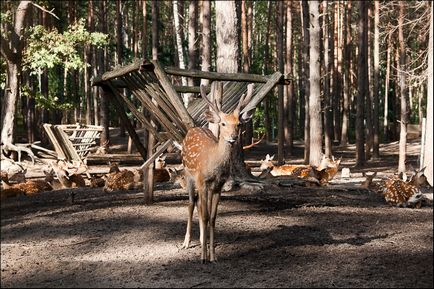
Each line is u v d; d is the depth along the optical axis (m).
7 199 10.99
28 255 7.15
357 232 8.32
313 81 19.91
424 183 12.47
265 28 50.50
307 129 25.08
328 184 13.93
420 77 18.09
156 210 9.84
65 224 8.84
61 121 35.09
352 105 45.34
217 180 6.68
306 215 9.52
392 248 7.39
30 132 28.08
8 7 24.16
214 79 10.44
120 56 31.08
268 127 36.09
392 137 39.09
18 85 19.34
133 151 28.70
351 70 39.66
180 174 13.12
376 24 25.91
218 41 15.12
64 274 6.36
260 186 11.08
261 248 7.42
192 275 6.31
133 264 6.74
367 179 12.91
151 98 10.77
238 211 9.80
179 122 9.91
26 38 20.61
